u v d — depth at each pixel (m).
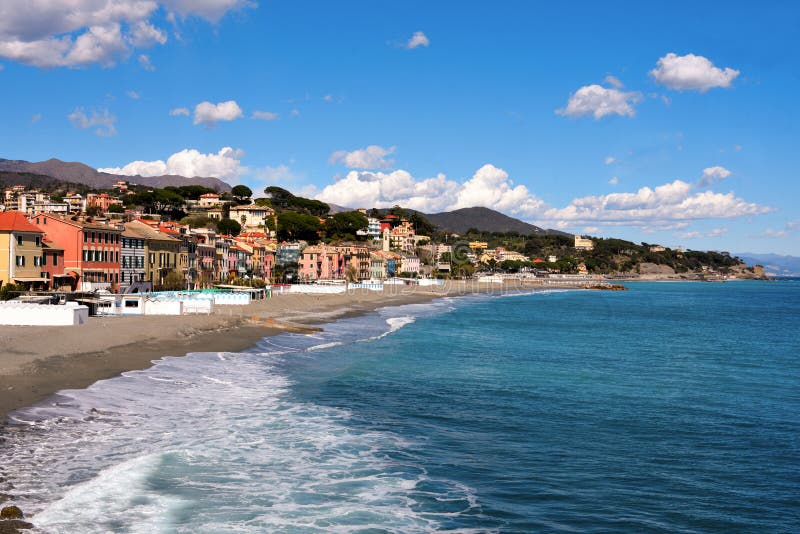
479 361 64.38
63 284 105.44
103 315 80.12
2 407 34.59
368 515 24.33
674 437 36.28
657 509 25.84
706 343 89.19
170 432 33.09
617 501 26.58
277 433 34.44
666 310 172.75
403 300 180.00
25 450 28.56
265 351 63.53
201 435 32.97
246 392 44.22
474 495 26.80
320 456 30.95
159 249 133.25
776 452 33.69
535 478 29.03
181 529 22.17
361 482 27.75
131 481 25.94
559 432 36.84
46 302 81.19
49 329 61.19
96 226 111.81
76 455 28.42
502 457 31.91
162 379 45.47
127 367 48.31
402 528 23.33
